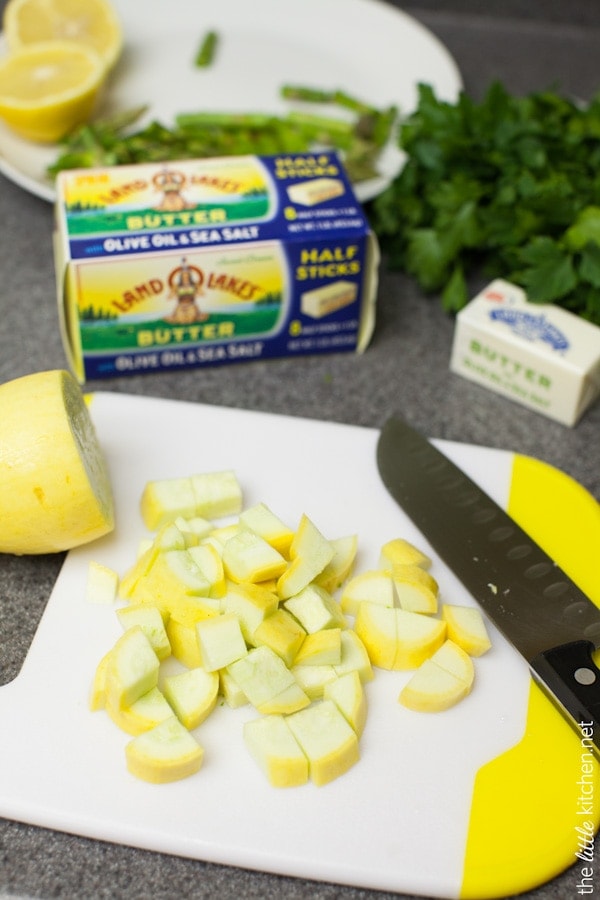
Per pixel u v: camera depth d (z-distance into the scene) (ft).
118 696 1.44
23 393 1.55
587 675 1.50
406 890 1.40
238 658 1.48
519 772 1.47
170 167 1.88
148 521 1.66
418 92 2.12
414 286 2.08
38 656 1.54
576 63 2.53
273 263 1.81
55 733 1.48
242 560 1.53
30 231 2.12
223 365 1.93
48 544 1.58
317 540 1.57
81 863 1.41
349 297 1.89
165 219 1.80
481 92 2.43
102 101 2.26
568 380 1.82
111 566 1.63
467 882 1.39
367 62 2.38
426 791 1.45
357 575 1.64
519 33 2.60
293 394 1.90
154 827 1.41
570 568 1.67
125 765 1.46
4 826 1.44
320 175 1.89
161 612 1.53
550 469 1.77
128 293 1.79
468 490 1.72
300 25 2.43
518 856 1.41
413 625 1.54
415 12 2.64
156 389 1.89
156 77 2.32
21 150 2.16
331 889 1.40
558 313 1.87
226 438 1.78
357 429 1.81
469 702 1.53
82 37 2.32
